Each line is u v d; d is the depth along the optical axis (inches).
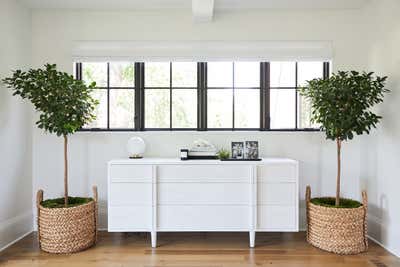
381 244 122.0
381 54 123.8
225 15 138.4
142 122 142.9
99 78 143.2
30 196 138.2
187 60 137.3
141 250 118.2
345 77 113.7
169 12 138.4
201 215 121.3
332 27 138.6
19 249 118.4
